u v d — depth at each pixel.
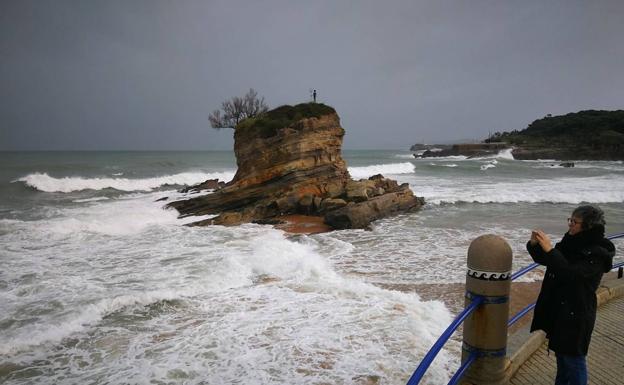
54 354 6.51
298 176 22.92
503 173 50.31
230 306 8.28
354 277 10.62
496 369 3.72
